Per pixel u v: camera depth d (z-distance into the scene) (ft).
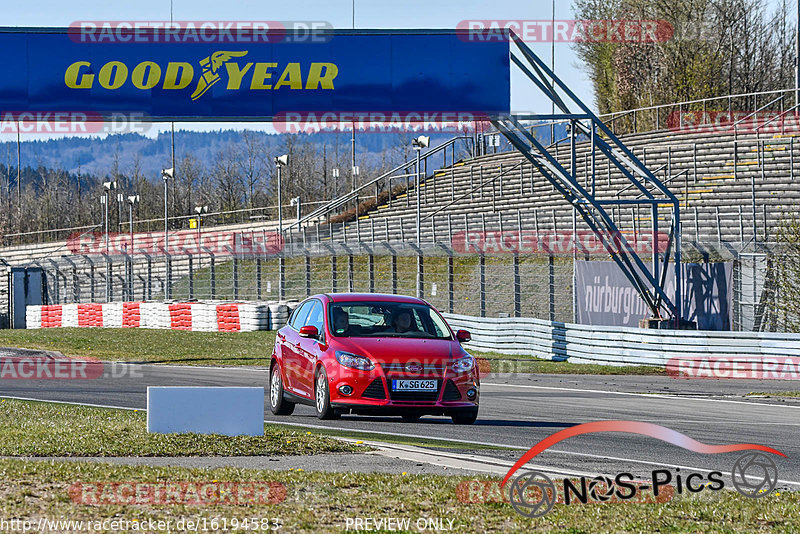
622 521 53.06
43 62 164.25
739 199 274.77
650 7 468.75
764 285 199.82
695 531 50.98
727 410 121.39
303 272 324.60
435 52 167.94
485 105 168.86
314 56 166.20
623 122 490.08
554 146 387.55
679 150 328.08
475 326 228.63
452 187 368.27
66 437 82.58
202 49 164.96
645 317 206.90
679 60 466.29
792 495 62.64
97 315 350.43
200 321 306.76
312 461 74.13
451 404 98.32
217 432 85.51
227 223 637.30
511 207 335.47
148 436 81.87
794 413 118.83
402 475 65.31
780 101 478.59
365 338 101.30
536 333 210.79
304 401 104.63
